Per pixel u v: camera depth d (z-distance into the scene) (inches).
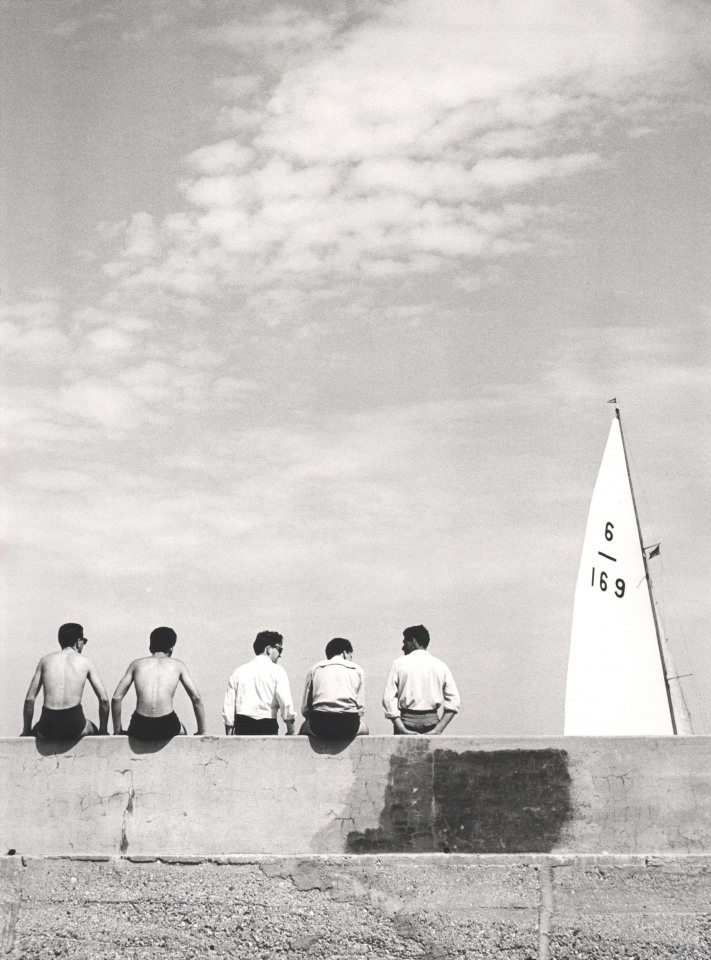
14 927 474.0
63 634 494.3
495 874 476.4
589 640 1175.6
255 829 481.7
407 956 468.8
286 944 471.8
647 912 473.1
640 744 488.1
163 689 486.6
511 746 487.2
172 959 470.9
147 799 483.2
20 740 487.2
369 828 482.0
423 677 496.7
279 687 498.3
